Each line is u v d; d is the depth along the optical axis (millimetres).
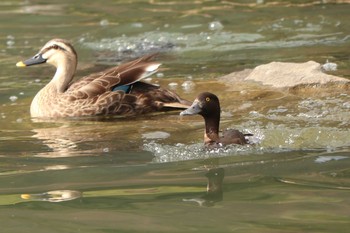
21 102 16281
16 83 17766
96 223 9508
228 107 14766
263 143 12406
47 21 23656
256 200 10070
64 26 22984
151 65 15547
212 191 10445
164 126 14023
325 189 10344
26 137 13703
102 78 15516
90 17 23766
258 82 16422
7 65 19391
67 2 25672
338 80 15727
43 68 19062
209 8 23797
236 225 9273
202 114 12547
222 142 12359
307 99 14906
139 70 15484
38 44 21312
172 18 22984
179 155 12133
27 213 9930
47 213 9914
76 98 15297
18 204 10281
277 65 16984
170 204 10062
